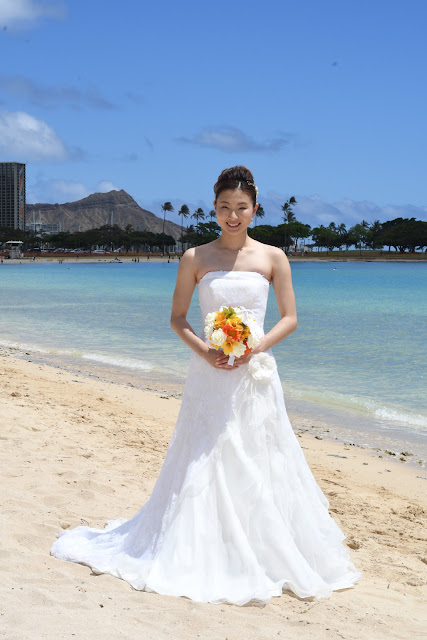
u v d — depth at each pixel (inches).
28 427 295.4
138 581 134.6
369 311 1107.3
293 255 7869.1
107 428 317.1
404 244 7313.0
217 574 133.6
